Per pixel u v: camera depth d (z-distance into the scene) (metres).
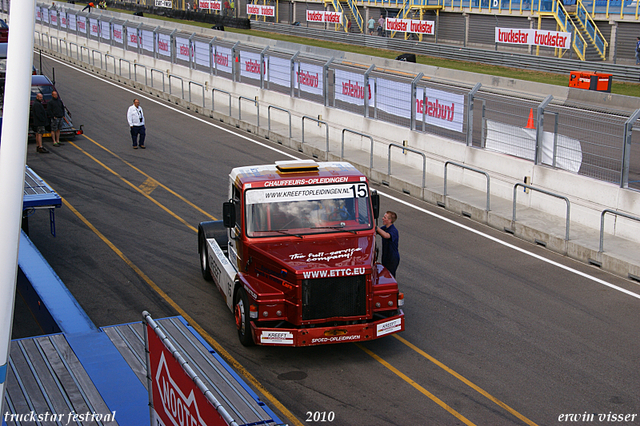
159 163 20.06
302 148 21.84
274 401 7.86
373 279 8.75
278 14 67.50
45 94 22.88
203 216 15.33
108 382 6.99
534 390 8.16
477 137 19.84
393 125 20.09
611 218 13.53
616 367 8.73
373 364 8.82
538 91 30.86
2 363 4.14
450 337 9.60
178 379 5.03
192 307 10.59
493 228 14.79
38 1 68.38
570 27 43.50
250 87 27.00
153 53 35.56
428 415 7.59
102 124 25.45
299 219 9.30
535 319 10.20
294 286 8.37
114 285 11.44
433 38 53.53
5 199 4.15
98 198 16.58
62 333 8.16
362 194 9.59
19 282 11.02
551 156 15.36
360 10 60.38
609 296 11.12
